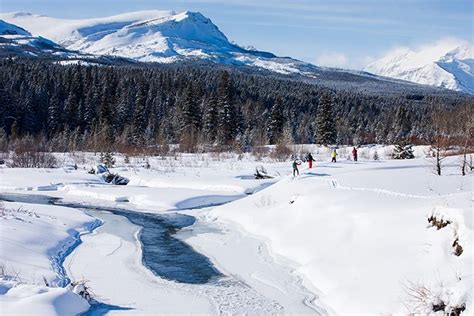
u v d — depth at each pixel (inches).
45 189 1571.1
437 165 1158.3
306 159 2043.6
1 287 540.1
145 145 2792.8
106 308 582.2
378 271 616.1
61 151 2706.7
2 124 3157.0
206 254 837.8
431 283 515.5
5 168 1918.1
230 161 2149.4
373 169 1328.7
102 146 2623.0
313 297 642.8
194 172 1800.0
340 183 1090.7
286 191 1122.0
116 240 924.0
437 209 621.0
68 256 797.9
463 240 527.8
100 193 1457.9
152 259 804.6
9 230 799.7
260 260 800.9
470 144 1433.3
